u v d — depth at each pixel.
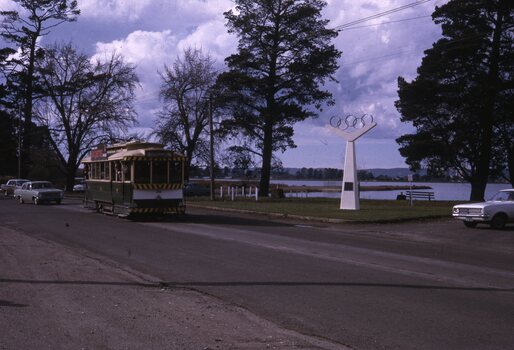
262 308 8.88
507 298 9.67
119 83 62.34
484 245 18.44
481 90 42.19
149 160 25.52
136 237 19.14
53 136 63.41
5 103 65.06
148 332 7.37
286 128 53.53
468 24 43.97
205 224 24.67
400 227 24.03
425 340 7.15
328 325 7.86
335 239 19.23
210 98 45.38
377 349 6.78
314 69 51.12
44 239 18.42
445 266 13.41
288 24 51.47
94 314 8.30
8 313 8.33
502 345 6.94
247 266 13.01
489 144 44.72
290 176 145.00
